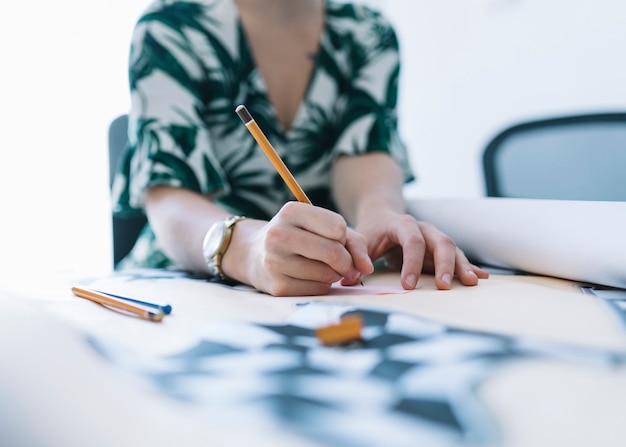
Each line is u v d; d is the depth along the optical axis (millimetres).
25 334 287
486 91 1580
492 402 200
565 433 175
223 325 325
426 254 514
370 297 415
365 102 805
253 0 773
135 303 376
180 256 608
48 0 1355
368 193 694
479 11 1574
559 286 448
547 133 1083
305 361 256
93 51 1390
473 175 1643
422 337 287
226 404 202
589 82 1322
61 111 1380
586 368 235
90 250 1413
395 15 1868
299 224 446
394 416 188
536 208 487
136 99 692
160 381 229
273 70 790
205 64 737
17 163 1360
